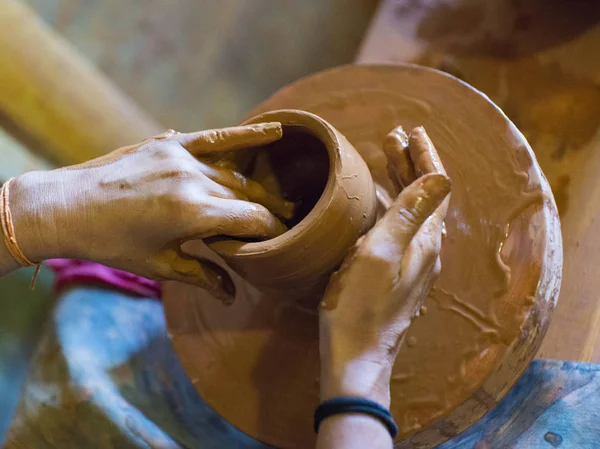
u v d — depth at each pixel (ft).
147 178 2.81
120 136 6.27
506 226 3.08
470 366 2.92
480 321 2.97
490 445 3.40
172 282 3.85
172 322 3.79
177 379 4.53
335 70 3.81
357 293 2.52
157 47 7.00
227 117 6.70
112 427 3.85
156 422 4.02
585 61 4.31
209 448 3.94
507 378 2.98
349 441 2.31
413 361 3.04
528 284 2.91
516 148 3.17
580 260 3.82
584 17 4.40
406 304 2.61
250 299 3.61
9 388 5.75
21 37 6.28
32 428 4.21
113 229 2.85
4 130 6.28
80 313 4.70
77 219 2.86
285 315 3.49
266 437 3.34
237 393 3.48
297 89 3.89
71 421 4.04
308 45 6.64
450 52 4.75
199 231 2.72
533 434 3.25
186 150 2.92
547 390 3.39
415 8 5.02
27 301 6.12
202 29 6.94
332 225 2.62
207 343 3.65
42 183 2.98
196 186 2.79
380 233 2.51
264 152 3.16
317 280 2.89
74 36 7.10
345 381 2.46
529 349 2.98
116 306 4.90
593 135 4.12
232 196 2.92
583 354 3.54
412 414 2.97
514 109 4.44
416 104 3.53
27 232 2.89
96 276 4.98
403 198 2.53
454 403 2.90
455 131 3.37
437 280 3.13
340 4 6.60
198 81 6.86
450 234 3.21
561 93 4.31
